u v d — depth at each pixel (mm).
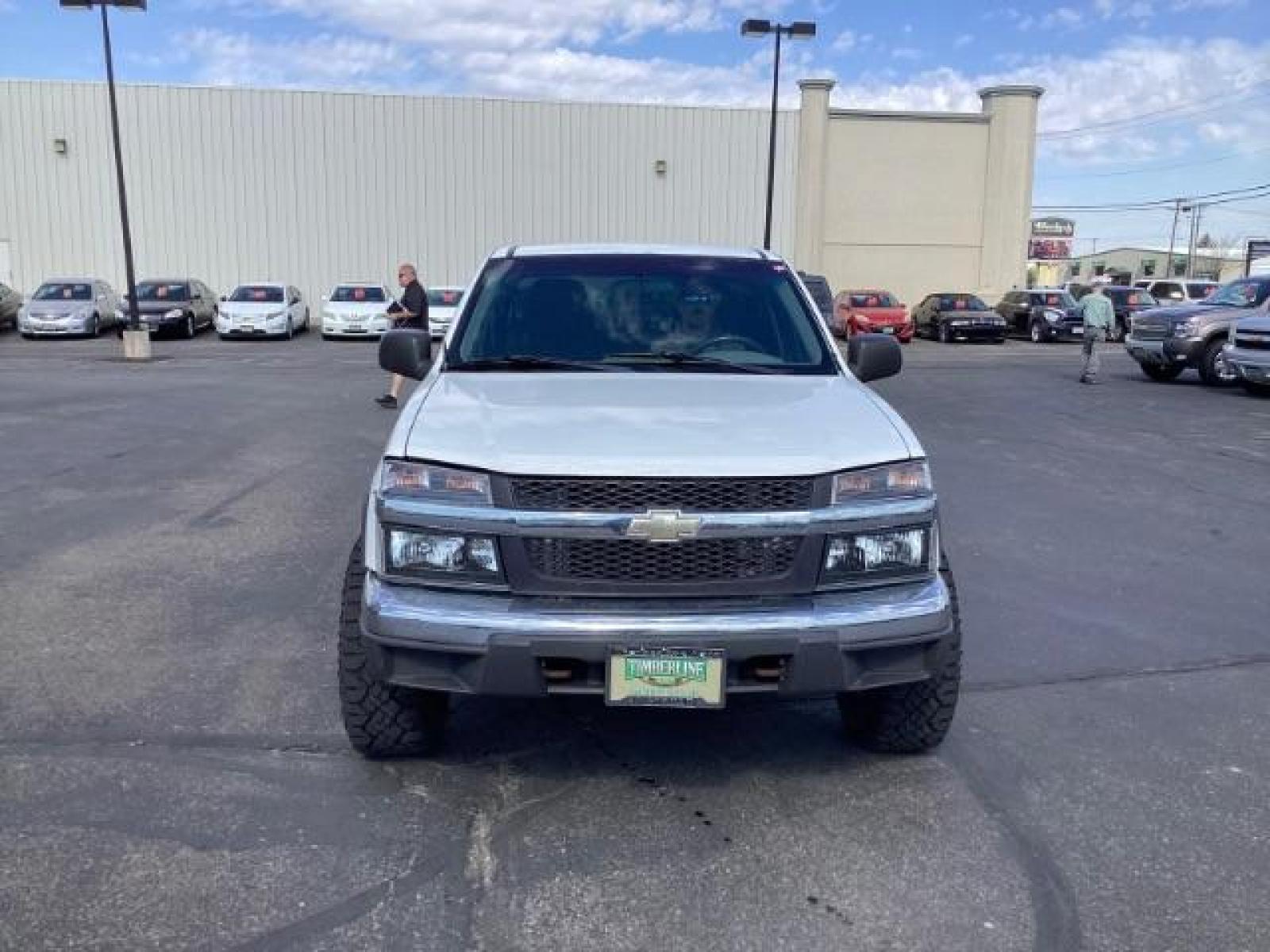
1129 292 35906
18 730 4293
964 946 2994
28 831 3516
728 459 3506
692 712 4598
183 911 3090
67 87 35500
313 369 20703
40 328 28328
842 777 4023
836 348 4824
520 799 3816
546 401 4031
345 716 3906
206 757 4082
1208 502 9039
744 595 3520
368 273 37562
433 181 37438
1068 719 4574
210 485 9172
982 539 7676
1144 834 3621
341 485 9219
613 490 3469
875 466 3621
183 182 36344
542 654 3412
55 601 5938
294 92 36469
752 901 3195
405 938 2988
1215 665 5238
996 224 40906
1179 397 17078
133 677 4863
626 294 4941
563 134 37781
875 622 3514
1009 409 15367
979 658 5305
